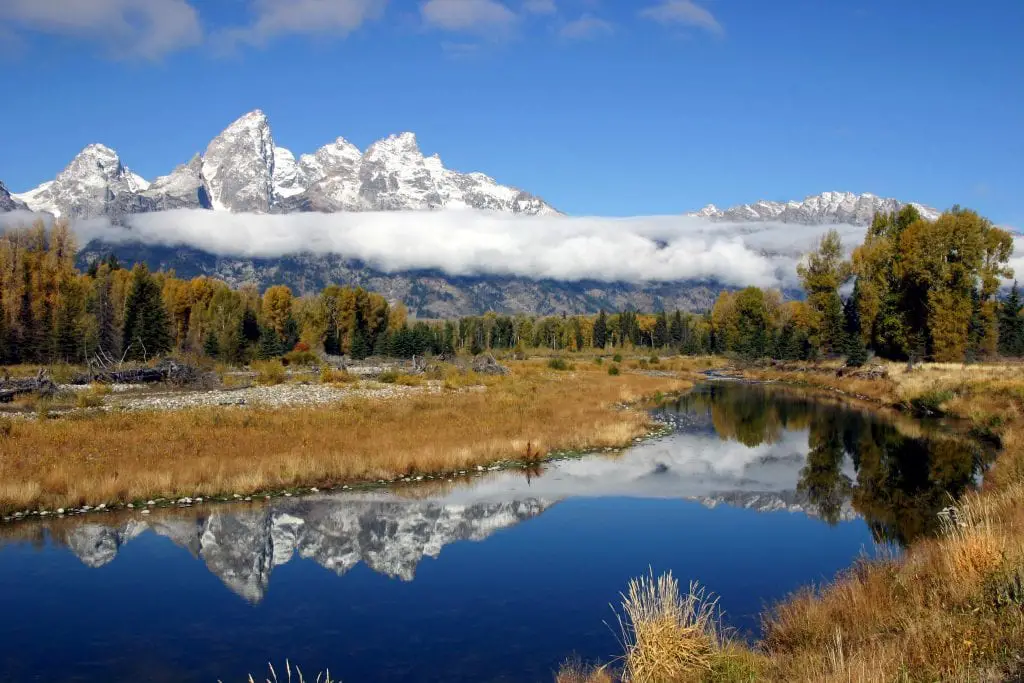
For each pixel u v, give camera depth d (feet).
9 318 222.48
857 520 63.36
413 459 81.46
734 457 95.35
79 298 247.09
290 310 397.39
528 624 40.83
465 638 38.93
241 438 88.17
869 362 226.79
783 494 73.87
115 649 37.63
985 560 32.27
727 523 62.85
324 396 140.87
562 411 122.83
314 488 73.41
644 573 49.47
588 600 44.55
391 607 43.52
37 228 236.22
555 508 67.77
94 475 68.90
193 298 368.27
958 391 137.18
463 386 170.60
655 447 102.78
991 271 205.46
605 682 31.65
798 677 26.58
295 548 55.21
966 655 24.36
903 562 40.37
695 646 30.37
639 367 324.19
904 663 24.99
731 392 198.70
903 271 207.41
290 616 42.19
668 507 68.44
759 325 355.15
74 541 56.29
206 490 69.36
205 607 43.52
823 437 111.65
